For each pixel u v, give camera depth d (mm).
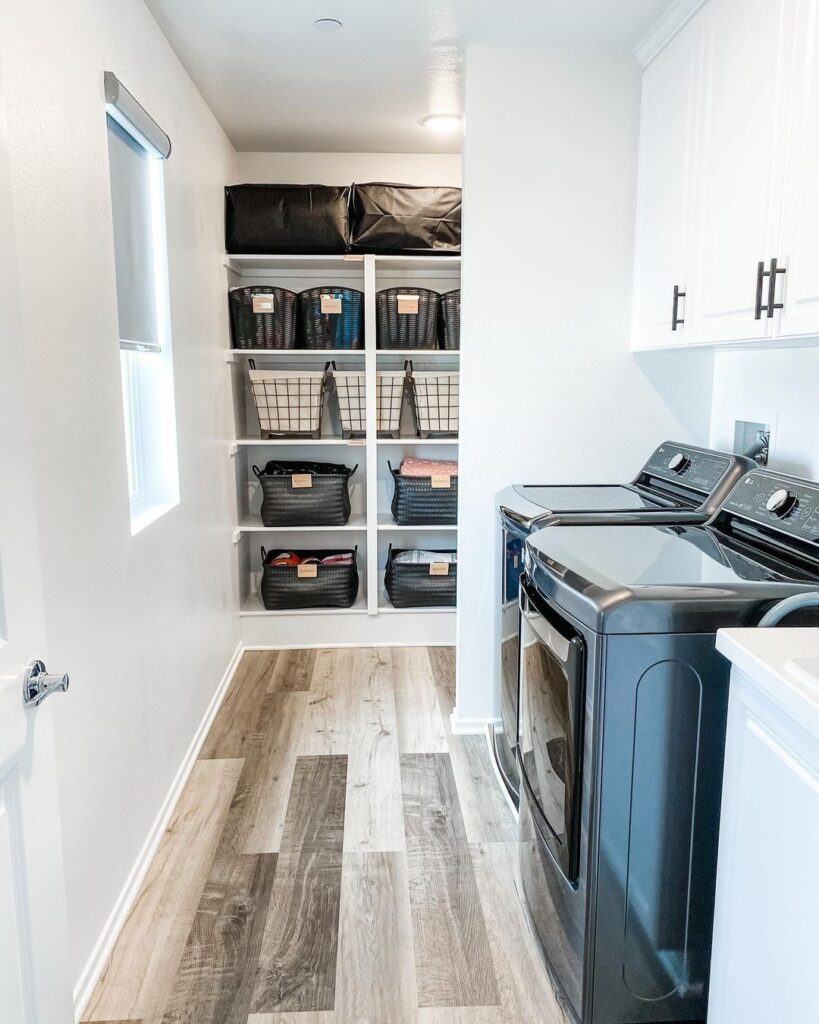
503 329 2770
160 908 2012
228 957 1843
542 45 2604
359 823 2395
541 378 2799
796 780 1089
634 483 2750
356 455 4105
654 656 1453
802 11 1606
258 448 4070
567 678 1559
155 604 2301
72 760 1666
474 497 2859
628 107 2676
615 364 2801
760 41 1792
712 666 1462
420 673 3586
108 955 1839
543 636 1741
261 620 3875
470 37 2549
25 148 1459
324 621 3898
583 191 2711
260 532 4164
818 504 1753
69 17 1676
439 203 3535
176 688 2553
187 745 2701
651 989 1565
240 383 3865
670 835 1512
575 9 2326
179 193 2666
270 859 2215
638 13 2363
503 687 2580
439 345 3805
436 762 2771
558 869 1665
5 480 1129
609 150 2695
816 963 1033
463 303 2756
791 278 1660
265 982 1769
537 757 1846
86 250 1765
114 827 1926
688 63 2244
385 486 4133
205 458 3041
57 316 1602
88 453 1764
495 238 2723
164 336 2512
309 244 3523
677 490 2451
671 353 2799
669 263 2398
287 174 3908
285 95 3061
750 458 2451
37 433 1503
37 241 1509
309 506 3754
